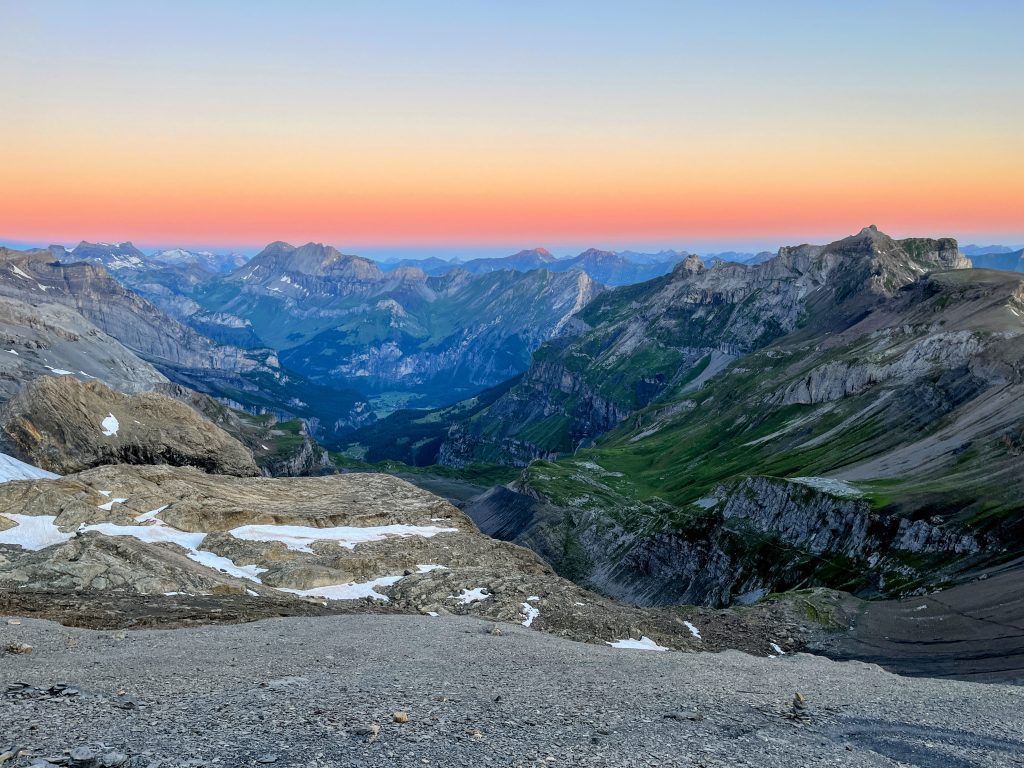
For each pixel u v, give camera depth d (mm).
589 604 92250
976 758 35469
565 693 41562
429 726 32406
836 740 36625
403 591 86250
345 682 40312
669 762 30688
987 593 101812
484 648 54719
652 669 52312
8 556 75125
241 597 72688
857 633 100562
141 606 63094
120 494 97812
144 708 32219
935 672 84000
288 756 27109
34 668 38844
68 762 24500
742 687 47656
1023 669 78438
